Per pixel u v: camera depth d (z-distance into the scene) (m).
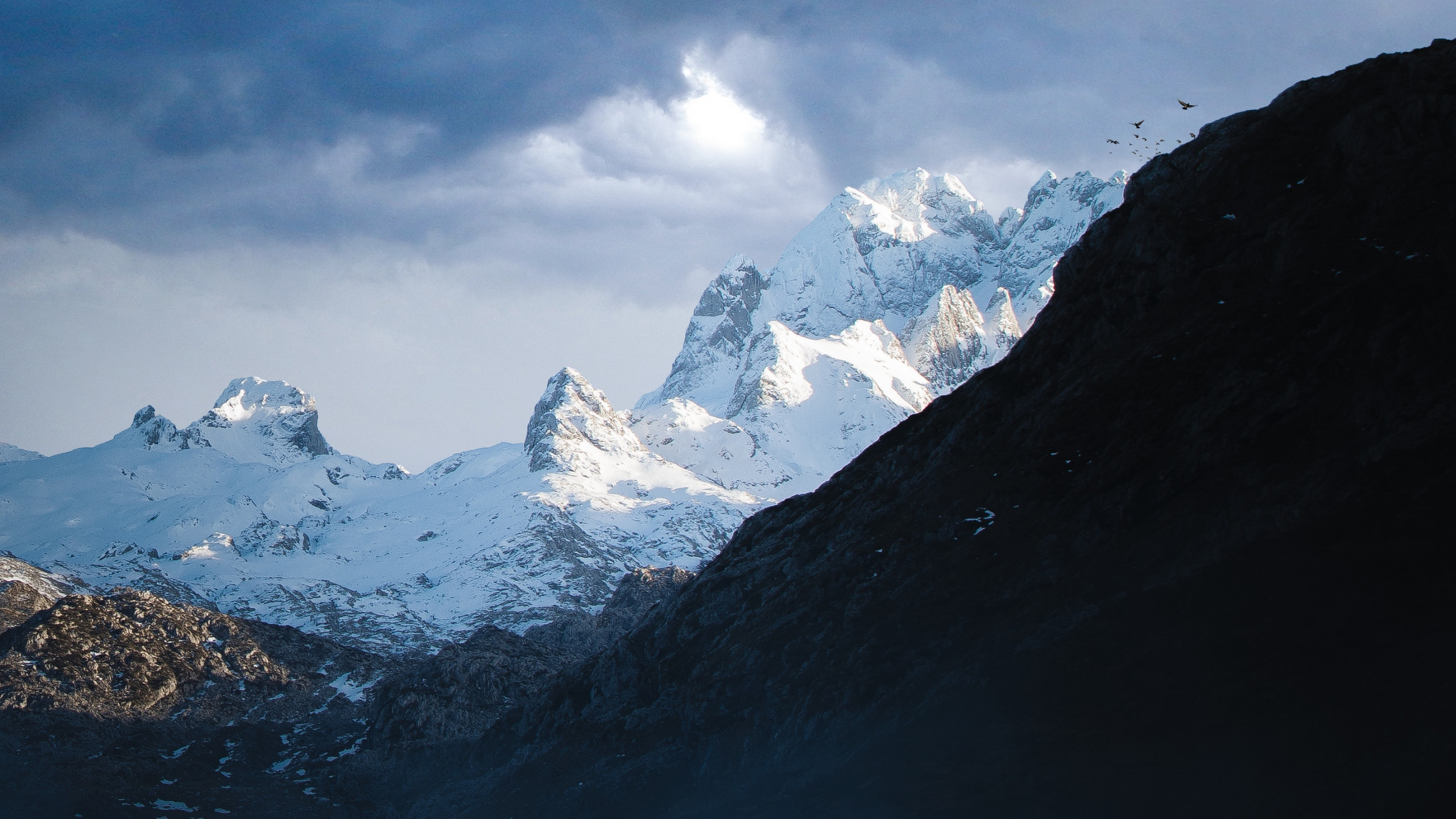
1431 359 107.94
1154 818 87.25
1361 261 121.88
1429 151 124.56
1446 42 132.50
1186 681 99.44
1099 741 98.12
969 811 98.06
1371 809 76.75
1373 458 106.31
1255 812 82.94
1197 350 130.00
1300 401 116.19
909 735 115.94
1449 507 97.62
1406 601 92.56
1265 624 99.44
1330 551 101.12
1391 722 83.19
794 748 132.75
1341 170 132.25
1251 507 111.50
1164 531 117.50
